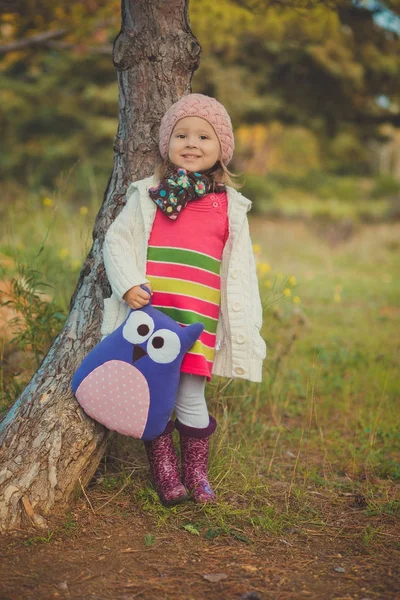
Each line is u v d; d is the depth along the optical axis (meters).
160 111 2.88
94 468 2.65
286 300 6.54
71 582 2.08
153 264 2.61
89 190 12.99
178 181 2.62
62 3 6.30
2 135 18.22
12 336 3.93
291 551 2.39
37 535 2.34
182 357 2.49
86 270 2.91
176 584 2.11
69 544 2.32
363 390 4.65
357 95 12.29
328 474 3.26
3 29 7.17
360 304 7.99
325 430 3.94
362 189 32.09
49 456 2.48
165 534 2.44
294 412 4.18
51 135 18.22
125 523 2.51
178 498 2.57
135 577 2.14
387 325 6.75
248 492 2.88
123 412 2.49
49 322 3.38
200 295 2.60
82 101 17.91
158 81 2.87
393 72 11.01
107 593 2.03
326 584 2.16
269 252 12.86
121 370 2.48
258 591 2.09
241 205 2.73
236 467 3.08
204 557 2.30
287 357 4.88
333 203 27.05
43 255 4.78
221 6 6.34
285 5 4.65
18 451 2.49
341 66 11.19
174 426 2.79
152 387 2.47
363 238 16.28
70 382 2.66
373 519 2.71
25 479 2.43
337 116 13.52
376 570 2.27
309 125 16.23
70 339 2.79
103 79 17.67
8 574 2.10
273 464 3.34
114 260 2.57
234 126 16.78
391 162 41.75
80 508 2.56
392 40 9.23
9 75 18.03
